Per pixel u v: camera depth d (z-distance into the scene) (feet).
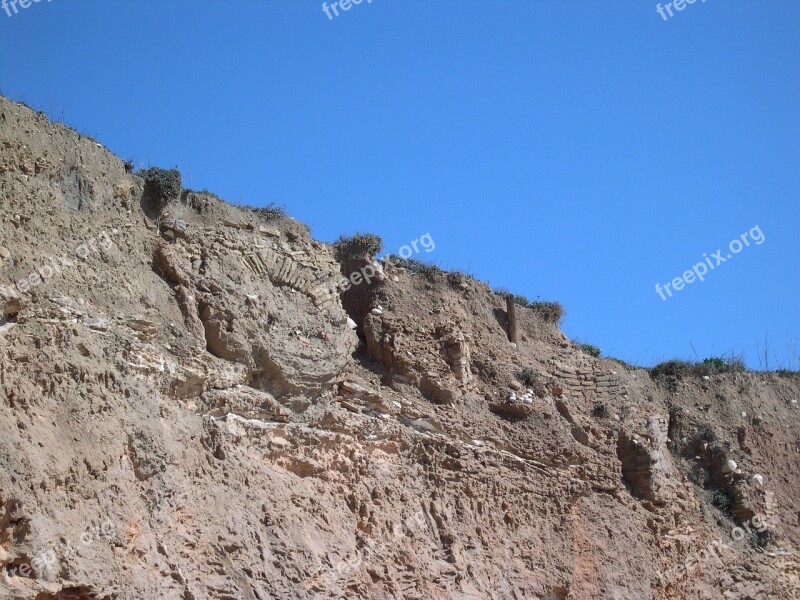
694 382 118.42
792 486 114.01
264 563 68.90
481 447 88.74
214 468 70.49
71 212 71.67
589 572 89.15
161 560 63.82
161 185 78.33
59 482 59.93
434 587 77.92
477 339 96.17
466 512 84.43
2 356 60.70
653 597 93.15
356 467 79.82
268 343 78.23
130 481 64.28
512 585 83.15
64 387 63.10
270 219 87.15
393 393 86.84
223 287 78.07
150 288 74.08
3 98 70.03
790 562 107.45
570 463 93.35
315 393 80.18
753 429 116.37
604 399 101.86
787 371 125.80
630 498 96.89
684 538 100.17
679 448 111.86
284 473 75.56
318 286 85.40
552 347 102.58
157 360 70.44
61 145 72.90
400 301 93.09
